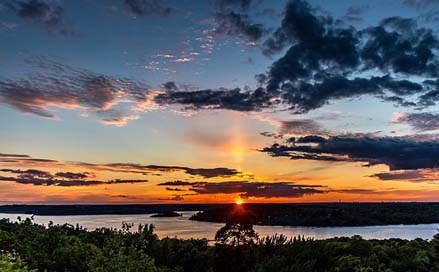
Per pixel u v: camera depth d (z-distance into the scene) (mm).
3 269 11188
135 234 20422
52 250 17469
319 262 40375
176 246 44562
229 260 46875
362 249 44219
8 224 18969
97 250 16953
